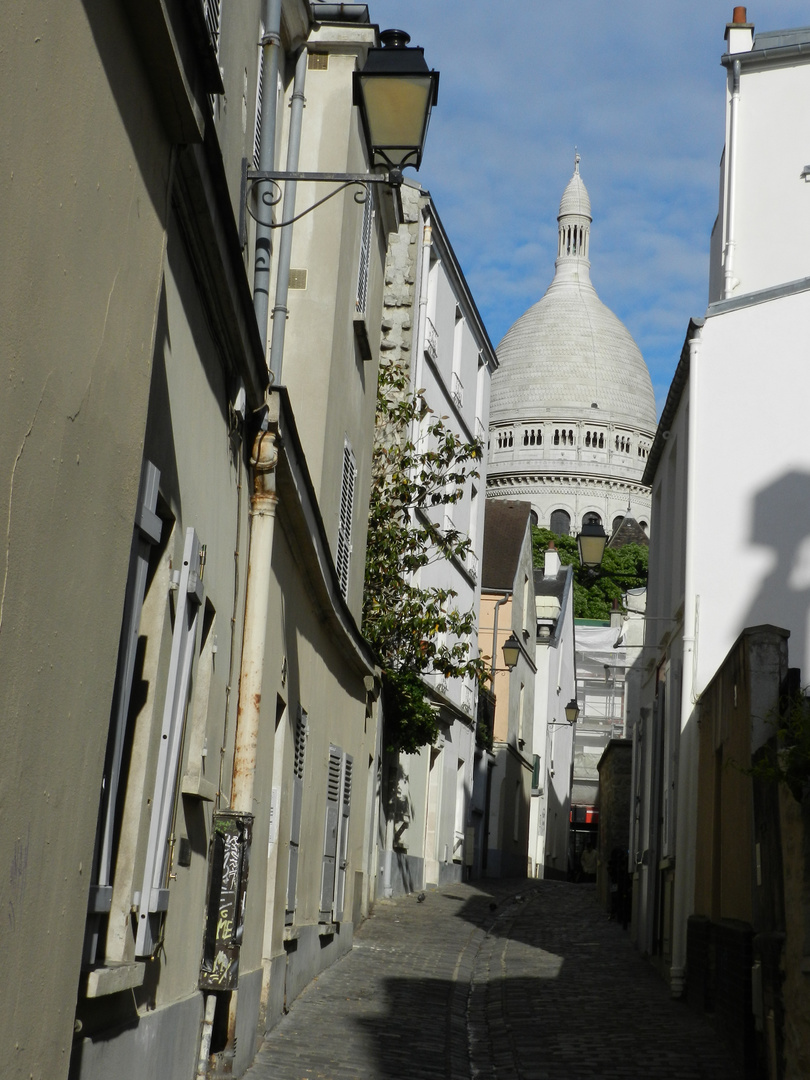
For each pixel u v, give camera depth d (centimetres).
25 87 315
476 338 3142
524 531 4216
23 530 332
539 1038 1045
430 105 781
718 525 1516
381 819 2236
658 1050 1005
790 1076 782
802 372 1533
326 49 1301
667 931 1464
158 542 543
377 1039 955
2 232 307
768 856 877
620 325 13688
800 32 1939
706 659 1487
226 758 750
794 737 829
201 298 593
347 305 1352
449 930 1878
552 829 5053
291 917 1039
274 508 796
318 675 1196
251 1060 822
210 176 528
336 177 794
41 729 354
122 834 517
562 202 14375
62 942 384
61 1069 390
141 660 541
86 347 376
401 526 2292
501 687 3922
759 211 1875
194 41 441
